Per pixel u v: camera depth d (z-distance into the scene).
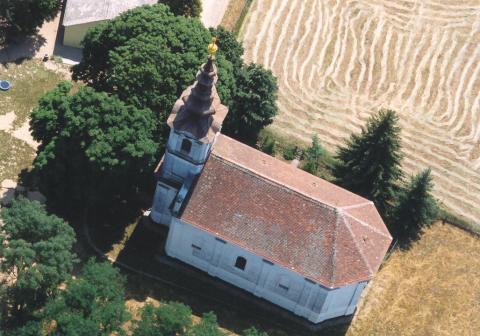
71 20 105.44
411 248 96.25
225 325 84.75
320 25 121.12
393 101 113.69
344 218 81.69
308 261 81.12
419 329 88.81
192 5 109.81
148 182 94.81
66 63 106.38
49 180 85.94
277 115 107.69
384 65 117.88
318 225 81.44
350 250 81.50
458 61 120.44
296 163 102.12
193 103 78.00
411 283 92.81
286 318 86.62
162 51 88.94
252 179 82.50
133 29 91.88
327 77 114.75
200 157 81.56
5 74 103.06
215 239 83.38
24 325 76.75
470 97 116.06
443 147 109.19
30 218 78.00
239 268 85.31
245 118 97.31
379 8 125.38
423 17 125.38
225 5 119.94
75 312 75.06
